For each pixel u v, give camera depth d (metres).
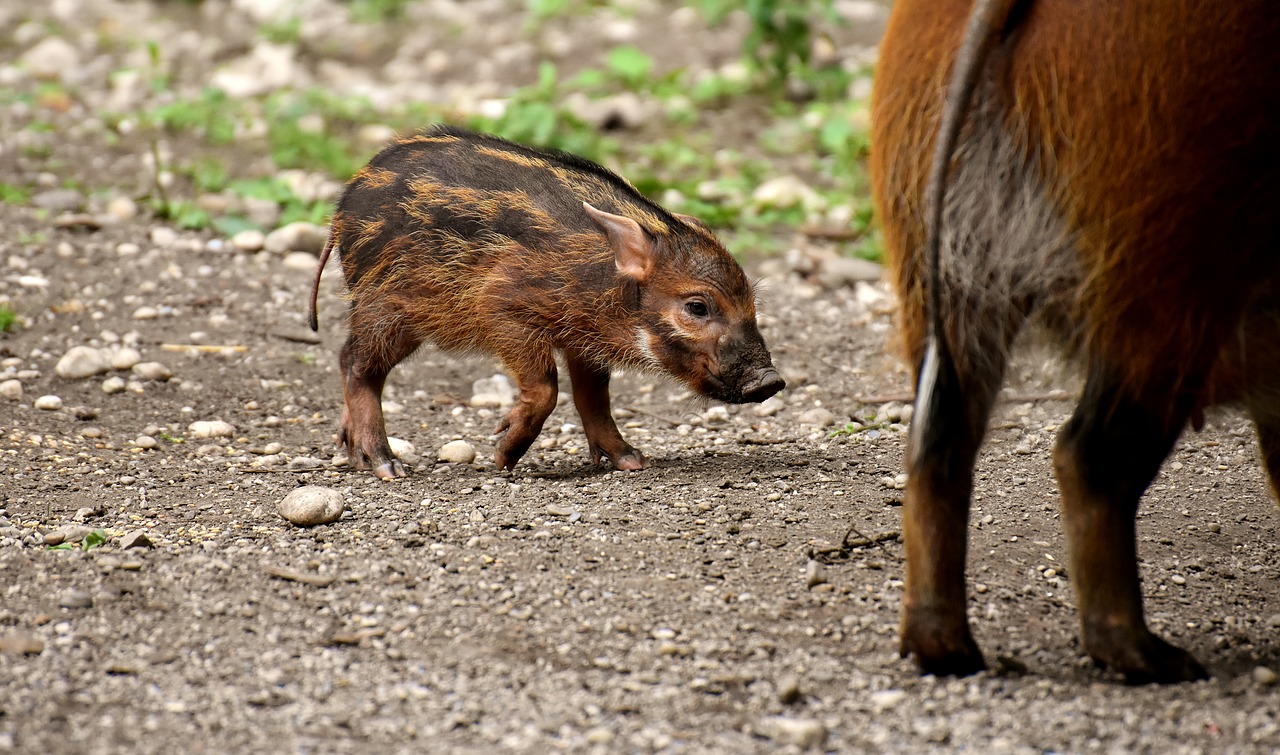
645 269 13.27
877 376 16.64
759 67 26.41
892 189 9.41
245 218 20.67
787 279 19.66
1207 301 8.54
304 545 11.48
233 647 9.70
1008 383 10.23
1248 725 8.44
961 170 8.97
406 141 14.22
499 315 13.34
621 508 12.52
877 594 10.73
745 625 10.15
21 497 12.43
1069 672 9.34
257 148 23.52
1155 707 8.70
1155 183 8.34
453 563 11.18
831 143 23.50
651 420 15.57
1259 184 8.36
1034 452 14.31
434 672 9.39
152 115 24.16
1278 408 9.90
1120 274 8.53
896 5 9.57
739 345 13.32
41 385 15.38
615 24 30.66
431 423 15.30
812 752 8.34
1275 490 10.98
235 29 31.08
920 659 9.22
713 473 13.60
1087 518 8.97
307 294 18.50
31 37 29.92
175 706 8.84
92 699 8.91
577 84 26.09
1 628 9.85
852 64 28.05
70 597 10.30
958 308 9.16
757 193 22.22
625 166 23.05
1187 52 8.23
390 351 13.83
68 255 18.95
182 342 16.91
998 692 8.96
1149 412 8.80
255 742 8.43
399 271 13.62
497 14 32.12
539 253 13.25
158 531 11.77
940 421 9.02
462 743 8.46
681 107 25.59
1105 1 8.36
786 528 12.11
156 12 32.47
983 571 11.30
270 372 16.28
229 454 14.01
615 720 8.76
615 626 10.12
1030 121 8.67
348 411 13.72
